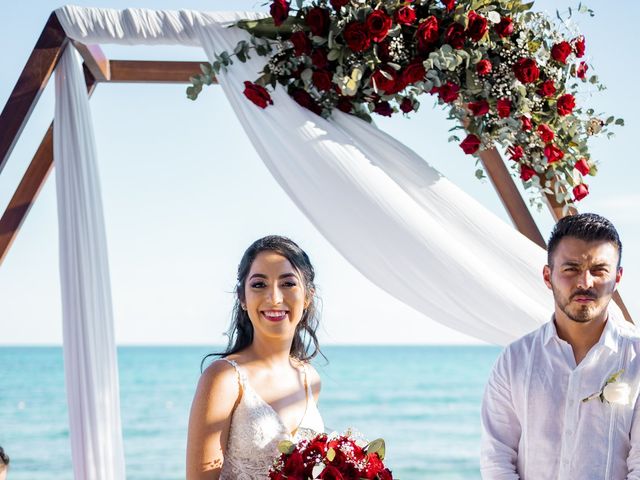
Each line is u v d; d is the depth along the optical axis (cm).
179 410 2439
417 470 1820
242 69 369
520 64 355
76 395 364
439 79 356
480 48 358
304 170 353
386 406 2614
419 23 357
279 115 360
